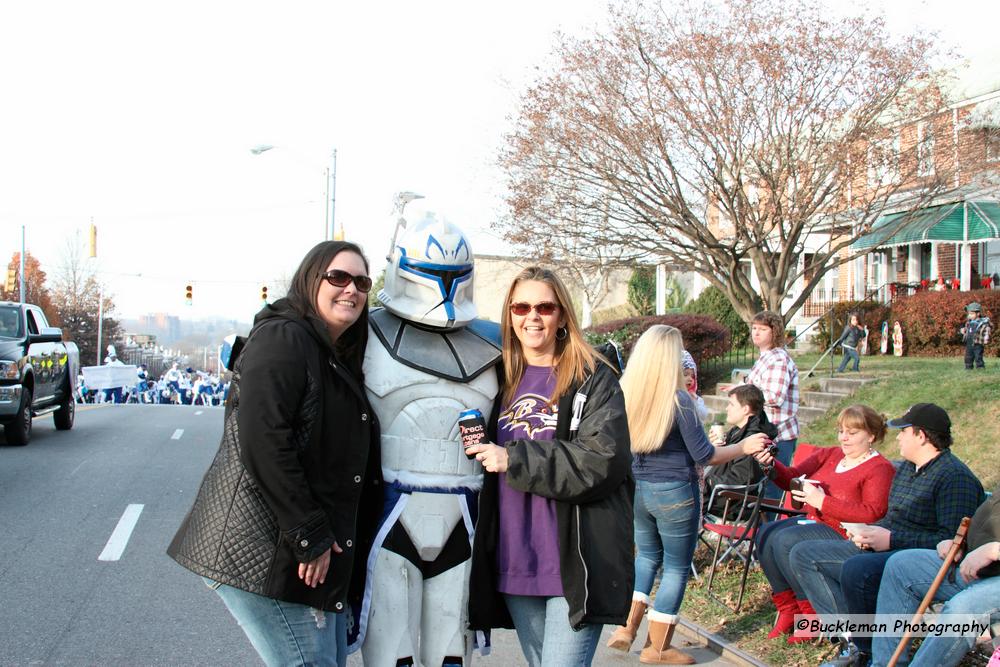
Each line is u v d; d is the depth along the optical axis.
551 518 3.15
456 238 3.48
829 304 21.02
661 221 14.14
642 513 4.99
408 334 3.44
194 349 132.00
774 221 13.65
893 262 22.77
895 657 3.92
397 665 3.15
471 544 3.33
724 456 5.06
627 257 15.57
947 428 4.54
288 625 2.81
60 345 14.39
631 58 13.34
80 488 9.49
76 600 5.73
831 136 13.77
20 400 12.23
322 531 2.73
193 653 4.86
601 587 3.07
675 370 4.77
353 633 3.20
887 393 11.69
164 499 9.03
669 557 4.89
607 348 3.64
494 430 3.42
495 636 5.43
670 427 4.75
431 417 3.29
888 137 13.30
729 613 5.59
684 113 13.12
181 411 21.05
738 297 14.44
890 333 18.14
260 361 2.75
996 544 3.72
